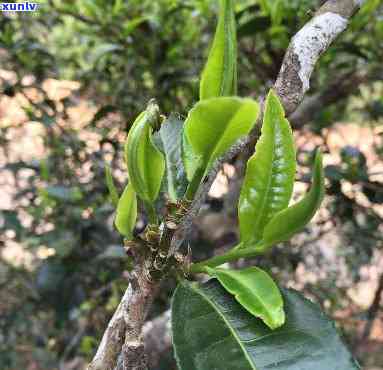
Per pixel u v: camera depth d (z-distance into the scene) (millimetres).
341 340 187
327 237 691
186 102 549
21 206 566
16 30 583
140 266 190
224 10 184
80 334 601
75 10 583
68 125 571
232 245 530
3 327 648
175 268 198
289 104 218
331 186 477
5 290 650
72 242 537
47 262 552
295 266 573
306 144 617
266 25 452
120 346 202
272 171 195
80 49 660
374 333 731
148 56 547
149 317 545
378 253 760
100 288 576
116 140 528
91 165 538
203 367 181
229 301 196
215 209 540
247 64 553
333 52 496
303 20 410
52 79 582
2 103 623
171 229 180
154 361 451
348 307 674
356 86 508
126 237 194
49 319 696
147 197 185
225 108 160
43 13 574
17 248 710
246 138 215
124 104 547
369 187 476
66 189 505
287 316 192
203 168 177
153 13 582
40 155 614
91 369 205
